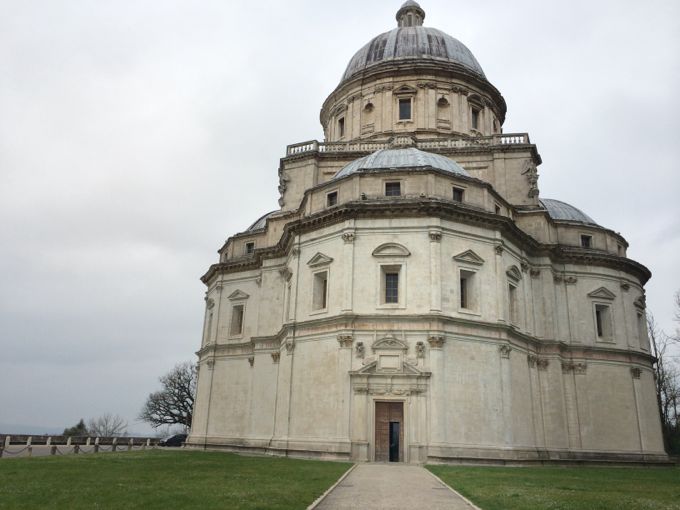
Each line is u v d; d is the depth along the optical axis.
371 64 56.78
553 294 44.41
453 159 48.06
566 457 40.84
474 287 37.41
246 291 51.66
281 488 18.20
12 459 29.55
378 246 37.12
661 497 18.56
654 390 48.31
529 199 46.03
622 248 51.09
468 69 54.81
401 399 34.25
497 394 35.88
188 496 15.80
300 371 38.06
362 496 17.34
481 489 19.48
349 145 50.03
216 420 49.62
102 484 18.47
